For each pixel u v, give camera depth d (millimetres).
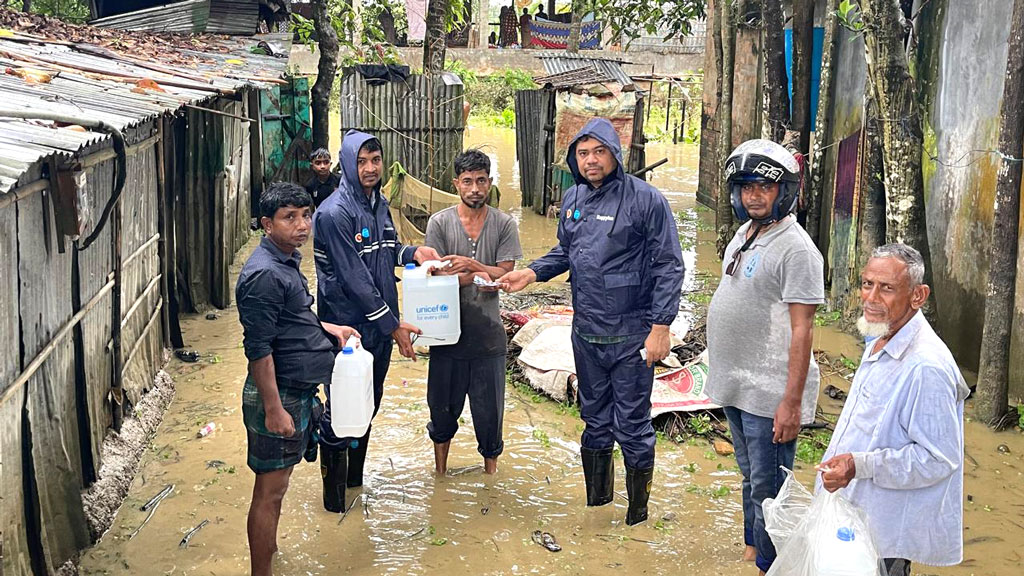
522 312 8102
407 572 4316
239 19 14242
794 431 3787
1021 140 5770
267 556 4109
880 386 3062
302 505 4992
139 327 6188
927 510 3045
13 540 3660
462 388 5160
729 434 6000
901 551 3078
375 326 4695
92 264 4926
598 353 4586
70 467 4316
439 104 12445
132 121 4414
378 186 4715
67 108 4430
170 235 7379
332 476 4812
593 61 14039
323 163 10086
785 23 10445
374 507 4980
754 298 3846
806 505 3326
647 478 4703
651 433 4672
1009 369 6445
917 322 3039
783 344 3805
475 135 24969
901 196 6898
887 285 2979
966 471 5492
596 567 4375
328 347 4137
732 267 3969
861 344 7805
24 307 3852
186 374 7047
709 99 14562
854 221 8023
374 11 16188
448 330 4836
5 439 3605
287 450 4008
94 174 4914
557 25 31438
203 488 5129
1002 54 6500
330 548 4531
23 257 3844
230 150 10281
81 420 4680
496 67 30625
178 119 8219
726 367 3988
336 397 4270
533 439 5953
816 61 9992
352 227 4527
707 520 4879
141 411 5898
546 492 5207
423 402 6586
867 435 3084
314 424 4270
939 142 7477
